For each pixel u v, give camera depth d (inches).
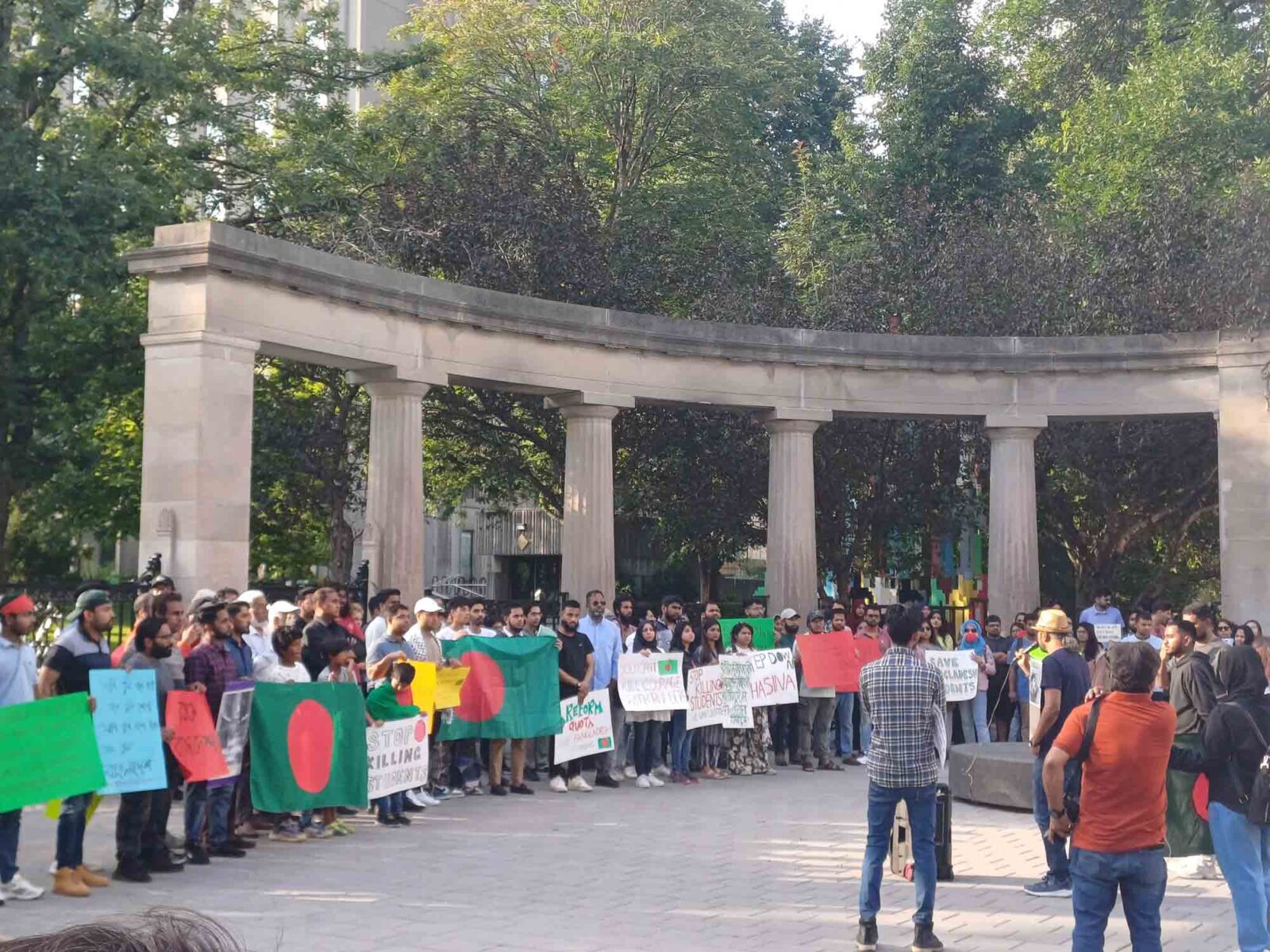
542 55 1574.8
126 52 968.3
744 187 1638.8
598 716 671.1
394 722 553.0
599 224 1294.3
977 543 1738.4
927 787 361.7
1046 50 1685.5
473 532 2103.8
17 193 913.5
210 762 458.9
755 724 751.7
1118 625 901.2
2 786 388.8
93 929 77.0
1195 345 978.7
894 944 370.0
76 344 1056.2
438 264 1186.0
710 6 1573.6
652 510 1325.0
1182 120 1272.1
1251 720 339.3
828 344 1008.2
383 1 2001.7
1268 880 357.7
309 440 1179.3
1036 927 392.5
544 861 477.7
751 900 418.6
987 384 1026.7
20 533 1355.8
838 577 1290.6
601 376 941.2
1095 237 1224.2
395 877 445.4
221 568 701.9
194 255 695.7
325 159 1142.3
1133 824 280.4
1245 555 947.3
